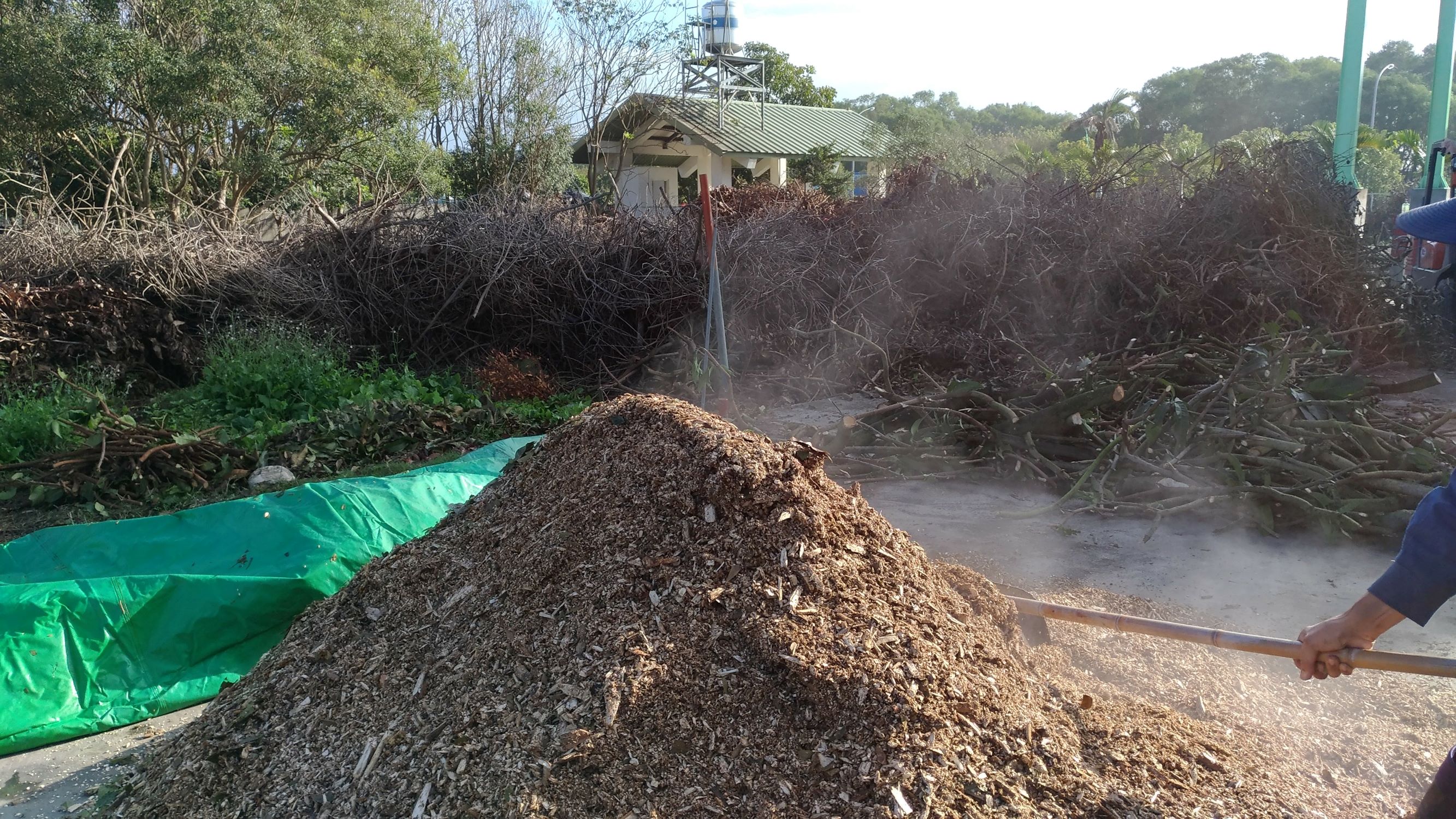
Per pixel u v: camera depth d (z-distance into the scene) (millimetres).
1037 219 9406
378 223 10156
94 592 3479
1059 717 2412
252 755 2555
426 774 2271
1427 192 12523
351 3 16156
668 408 3045
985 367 8703
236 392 8359
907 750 2141
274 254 10164
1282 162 9719
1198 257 9016
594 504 2807
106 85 13164
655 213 10383
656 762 2189
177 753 2709
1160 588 4203
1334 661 1961
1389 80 57438
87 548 4316
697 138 26141
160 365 9602
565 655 2428
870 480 6078
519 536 2904
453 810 2156
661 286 9648
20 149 14141
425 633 2754
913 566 2707
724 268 9484
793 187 13469
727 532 2596
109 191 12062
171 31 14562
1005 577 4277
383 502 4445
